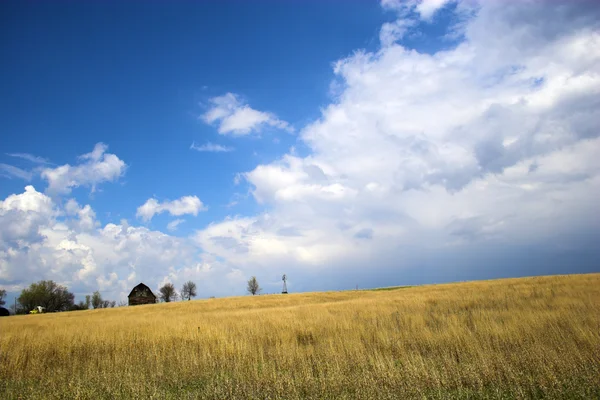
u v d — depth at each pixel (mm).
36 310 88312
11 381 9797
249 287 103250
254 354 11016
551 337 9891
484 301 23172
